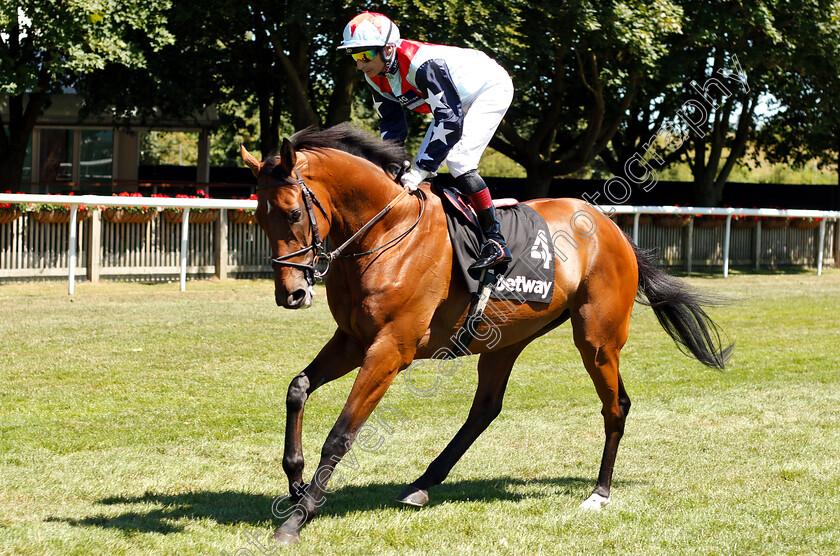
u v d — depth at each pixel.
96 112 16.53
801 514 4.07
